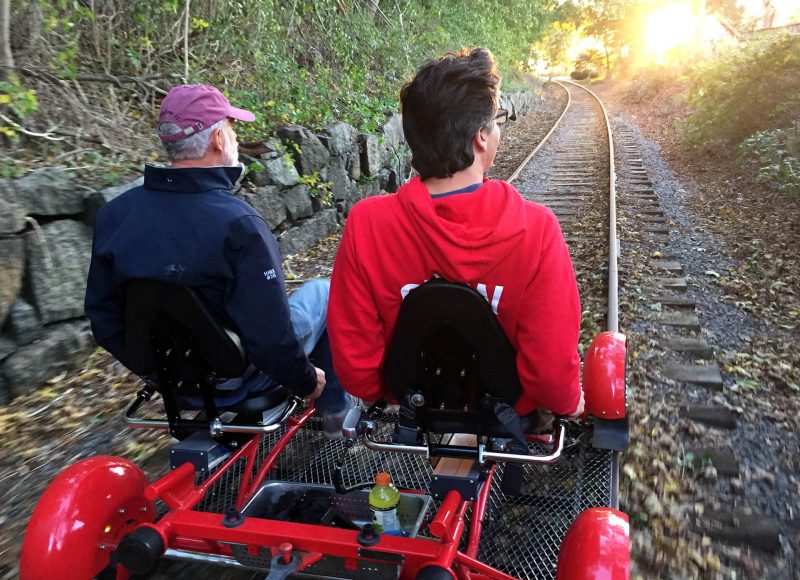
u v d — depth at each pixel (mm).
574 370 1646
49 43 5598
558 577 1729
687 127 13625
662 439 3211
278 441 2686
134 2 6582
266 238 1923
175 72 6715
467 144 1571
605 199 8805
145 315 1926
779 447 3176
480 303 1570
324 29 10320
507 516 2438
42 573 1804
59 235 3998
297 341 2016
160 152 5586
